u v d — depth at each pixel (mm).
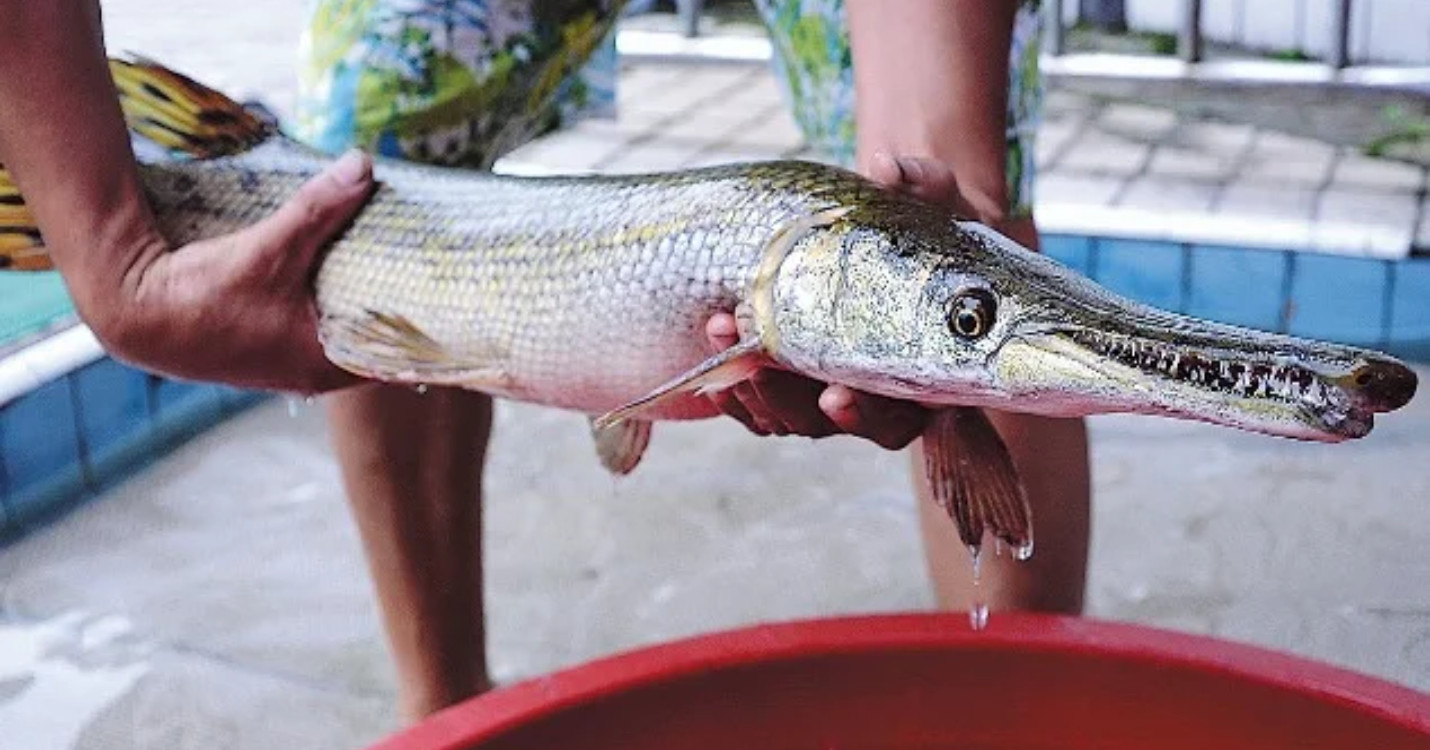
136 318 965
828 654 945
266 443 1920
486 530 1702
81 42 929
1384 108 2619
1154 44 3170
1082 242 2121
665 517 1721
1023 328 726
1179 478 1767
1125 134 2525
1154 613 1520
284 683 1459
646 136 2650
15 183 968
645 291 853
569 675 925
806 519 1709
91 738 1386
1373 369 647
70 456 1799
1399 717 871
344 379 1013
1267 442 1835
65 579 1633
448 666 1255
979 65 992
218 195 1031
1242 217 2092
